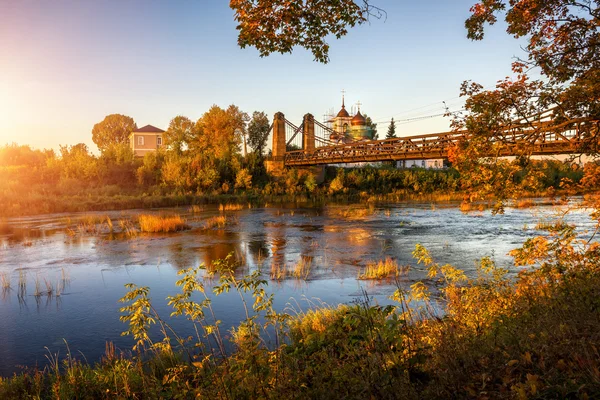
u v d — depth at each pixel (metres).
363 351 4.07
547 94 6.33
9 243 21.45
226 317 9.51
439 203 43.34
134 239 21.98
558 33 6.65
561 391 2.94
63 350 8.19
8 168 49.44
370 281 12.59
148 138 82.44
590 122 6.43
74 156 52.66
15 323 9.80
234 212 36.16
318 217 31.81
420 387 3.45
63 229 26.17
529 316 5.01
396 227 25.27
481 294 6.81
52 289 12.75
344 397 3.50
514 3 7.06
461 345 4.11
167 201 42.78
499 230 23.05
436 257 15.83
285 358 4.72
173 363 6.34
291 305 10.33
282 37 6.21
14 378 6.49
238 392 4.05
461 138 7.32
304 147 62.19
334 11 6.12
